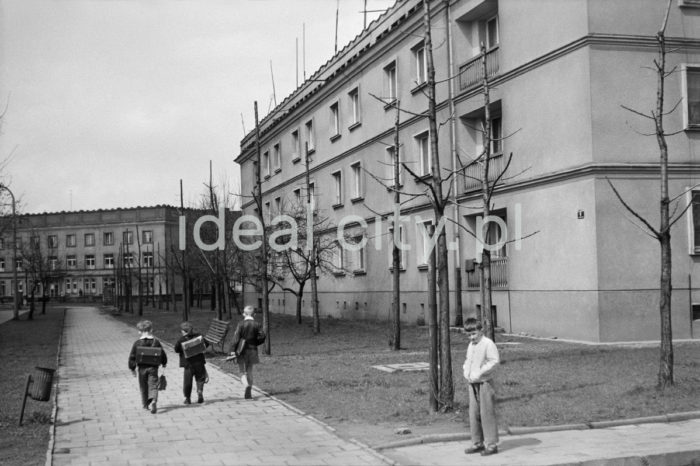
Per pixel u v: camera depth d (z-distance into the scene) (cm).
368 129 3145
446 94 2516
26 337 2892
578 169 1916
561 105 1998
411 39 2738
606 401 1033
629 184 1906
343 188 3434
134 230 8969
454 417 960
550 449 792
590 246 1892
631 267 1892
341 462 755
